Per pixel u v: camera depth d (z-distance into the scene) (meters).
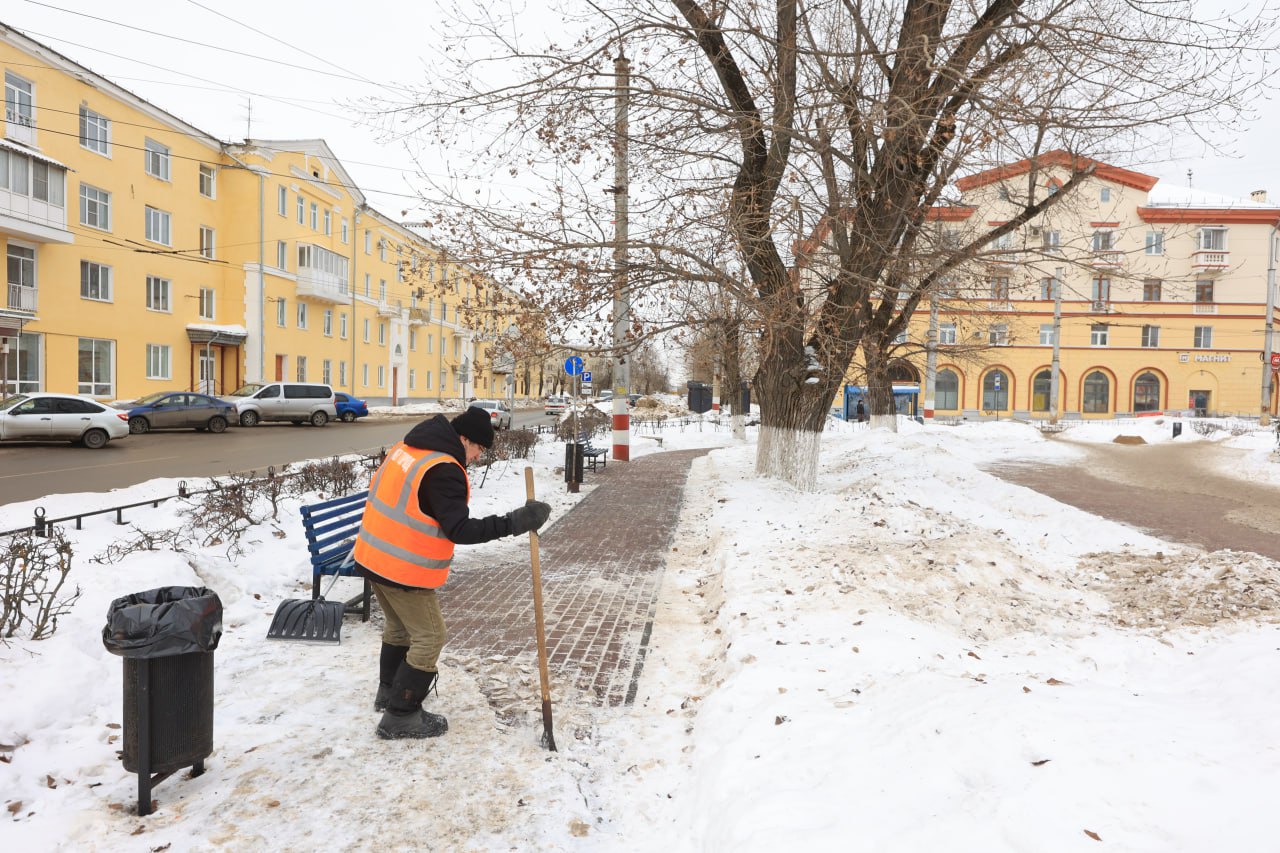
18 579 4.81
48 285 24.08
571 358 18.03
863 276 10.17
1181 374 46.34
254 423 28.83
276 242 35.28
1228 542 9.74
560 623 5.83
